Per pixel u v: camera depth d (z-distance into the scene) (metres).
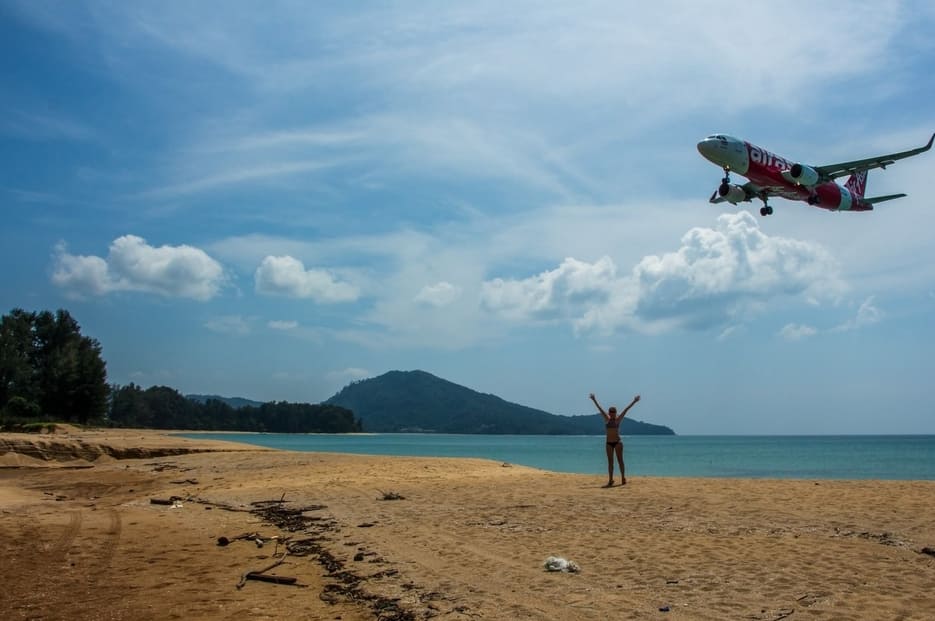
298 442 134.88
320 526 14.15
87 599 9.18
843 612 7.39
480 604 8.19
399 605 8.41
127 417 158.12
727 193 32.16
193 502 18.84
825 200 33.31
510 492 18.16
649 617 7.45
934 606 7.55
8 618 8.41
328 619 8.10
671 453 105.06
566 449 121.81
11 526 14.86
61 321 91.81
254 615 8.36
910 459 80.00
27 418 74.25
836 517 13.12
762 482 19.83
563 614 7.67
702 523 12.88
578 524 13.16
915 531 11.66
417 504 16.44
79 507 18.58
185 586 9.79
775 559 9.89
